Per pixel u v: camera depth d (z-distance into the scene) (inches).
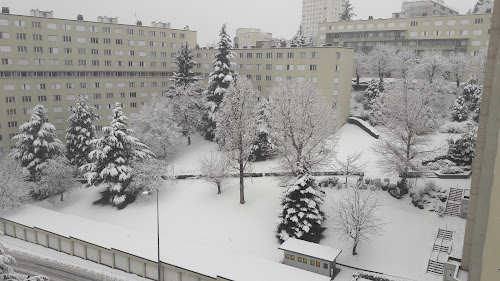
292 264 1424.7
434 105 2605.8
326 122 1875.0
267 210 1807.3
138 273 1475.1
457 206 1643.7
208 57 3243.1
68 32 2787.9
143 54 3117.6
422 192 1728.6
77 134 2321.6
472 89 2620.6
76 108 2327.8
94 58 2908.5
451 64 2987.2
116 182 2009.1
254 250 1590.8
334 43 3570.4
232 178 2111.2
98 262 1557.6
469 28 3299.7
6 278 917.8
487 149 665.6
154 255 1435.8
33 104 2721.5
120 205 1996.8
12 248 1675.7
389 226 1594.5
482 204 656.4
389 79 3344.0
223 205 1893.5
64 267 1530.5
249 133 1895.9
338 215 1657.2
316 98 1907.0
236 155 1905.8
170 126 2508.6
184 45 2746.1
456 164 1950.1
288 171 1840.6
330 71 2615.7
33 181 2144.4
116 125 2007.9
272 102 1925.4
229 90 1945.1
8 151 2674.7
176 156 2534.5
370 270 1416.1
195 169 2292.1
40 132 2132.1
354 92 3093.0
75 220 1742.1
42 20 2687.0
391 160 1769.2
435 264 1393.9
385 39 3676.2
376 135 2416.3
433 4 4478.3
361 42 3801.7
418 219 1614.2
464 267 1009.5
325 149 1866.4
